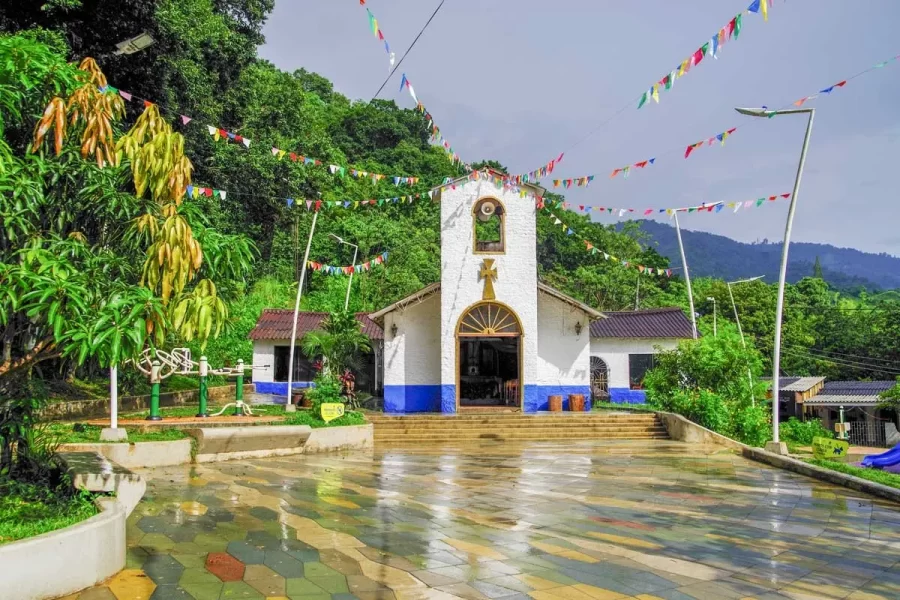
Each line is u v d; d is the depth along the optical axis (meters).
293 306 38.12
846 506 10.59
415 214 50.38
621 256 51.06
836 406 36.25
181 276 6.65
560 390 24.20
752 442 19.77
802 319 49.59
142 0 17.97
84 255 6.45
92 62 7.70
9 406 7.86
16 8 16.81
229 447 13.86
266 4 32.25
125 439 12.49
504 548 7.49
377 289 39.16
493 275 23.39
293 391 26.58
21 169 6.53
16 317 6.71
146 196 7.66
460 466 13.98
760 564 7.29
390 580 6.26
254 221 32.00
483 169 23.61
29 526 5.75
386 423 20.09
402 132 62.06
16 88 6.75
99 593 5.60
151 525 7.99
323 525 8.22
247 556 6.84
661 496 11.02
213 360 30.08
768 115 14.50
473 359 26.45
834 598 6.30
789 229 15.68
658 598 6.07
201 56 24.17
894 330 44.69
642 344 28.66
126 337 5.81
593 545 7.77
